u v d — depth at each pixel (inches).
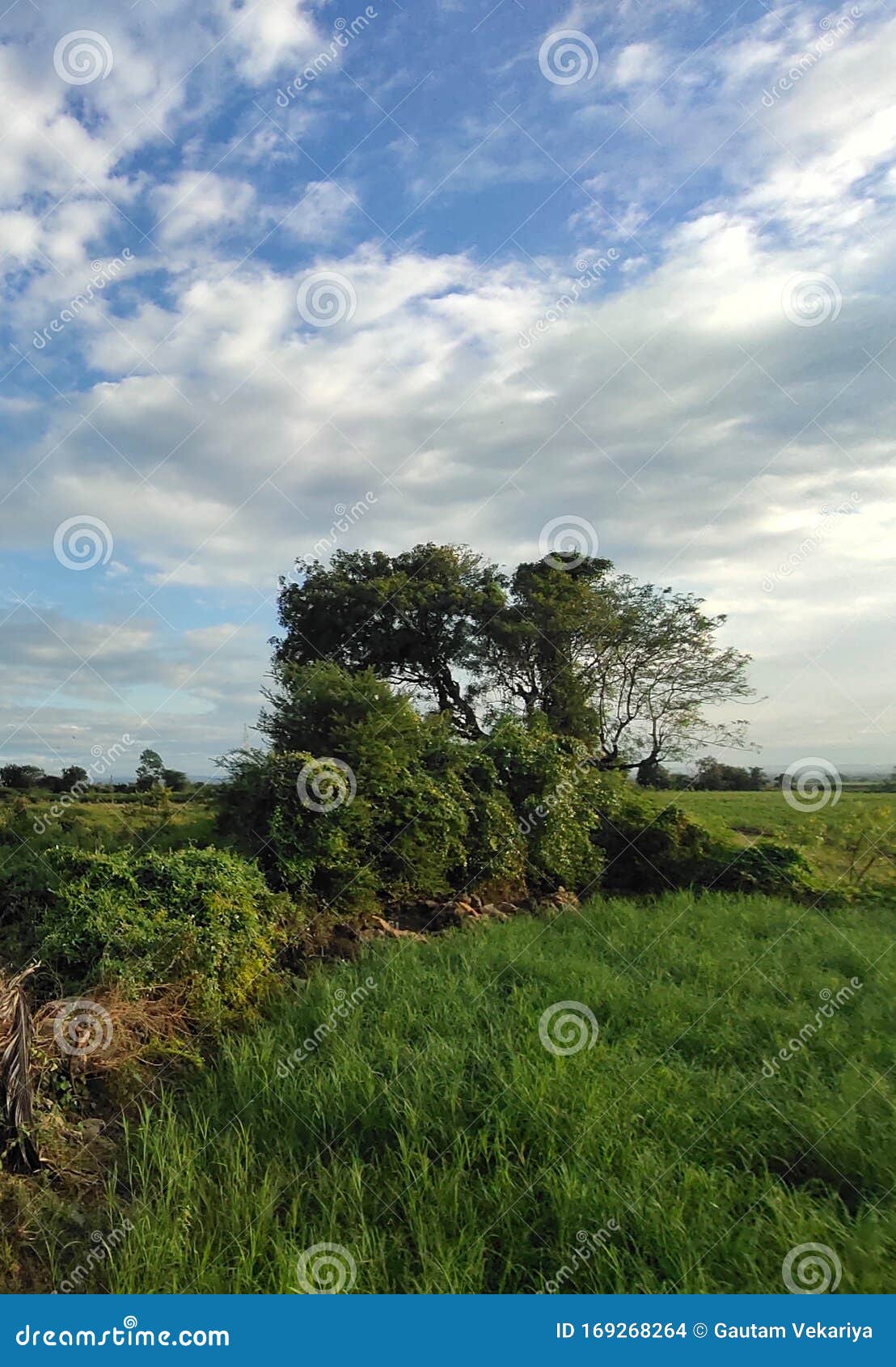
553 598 831.7
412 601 865.5
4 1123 186.2
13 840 314.2
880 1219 159.9
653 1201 163.6
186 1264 156.3
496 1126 192.9
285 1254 154.4
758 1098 208.5
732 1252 153.6
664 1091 212.2
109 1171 190.4
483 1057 225.1
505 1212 166.1
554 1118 194.5
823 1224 157.6
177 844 358.3
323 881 387.5
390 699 451.8
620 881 578.2
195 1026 262.1
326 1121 200.8
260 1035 253.1
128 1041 236.4
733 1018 267.4
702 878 564.1
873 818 634.2
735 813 747.4
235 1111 211.3
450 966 327.9
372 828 423.5
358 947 362.6
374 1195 173.2
